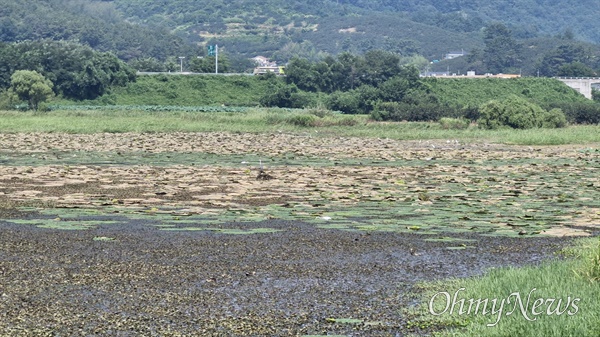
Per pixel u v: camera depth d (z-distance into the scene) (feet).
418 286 57.31
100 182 116.78
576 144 221.05
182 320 49.60
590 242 71.61
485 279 57.57
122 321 49.26
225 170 137.49
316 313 51.19
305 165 152.15
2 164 144.46
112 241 71.82
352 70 514.27
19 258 64.49
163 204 95.55
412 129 283.18
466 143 225.56
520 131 259.19
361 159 168.04
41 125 268.41
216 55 558.15
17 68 453.17
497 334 46.42
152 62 603.26
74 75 454.40
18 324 48.39
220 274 60.39
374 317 50.42
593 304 50.80
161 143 208.95
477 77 527.81
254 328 48.29
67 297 53.98
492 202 99.81
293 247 70.18
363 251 68.90
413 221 84.17
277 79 509.35
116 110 353.92
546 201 101.50
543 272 59.16
